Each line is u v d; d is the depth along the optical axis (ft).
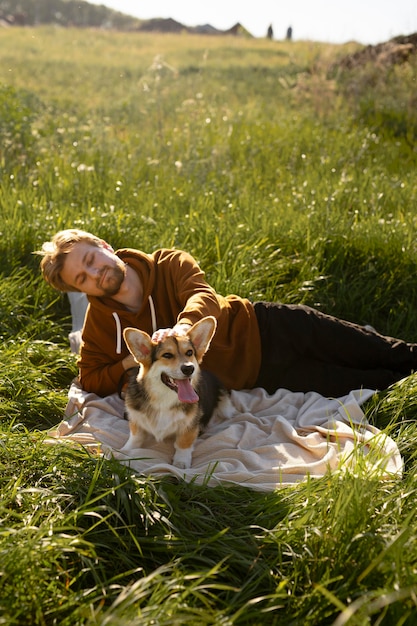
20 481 10.57
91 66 81.51
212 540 9.26
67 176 25.88
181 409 11.64
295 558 8.95
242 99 51.39
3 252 19.60
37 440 11.62
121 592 8.34
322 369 14.61
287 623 8.25
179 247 19.52
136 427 12.17
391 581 8.12
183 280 14.02
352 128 36.81
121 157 29.27
